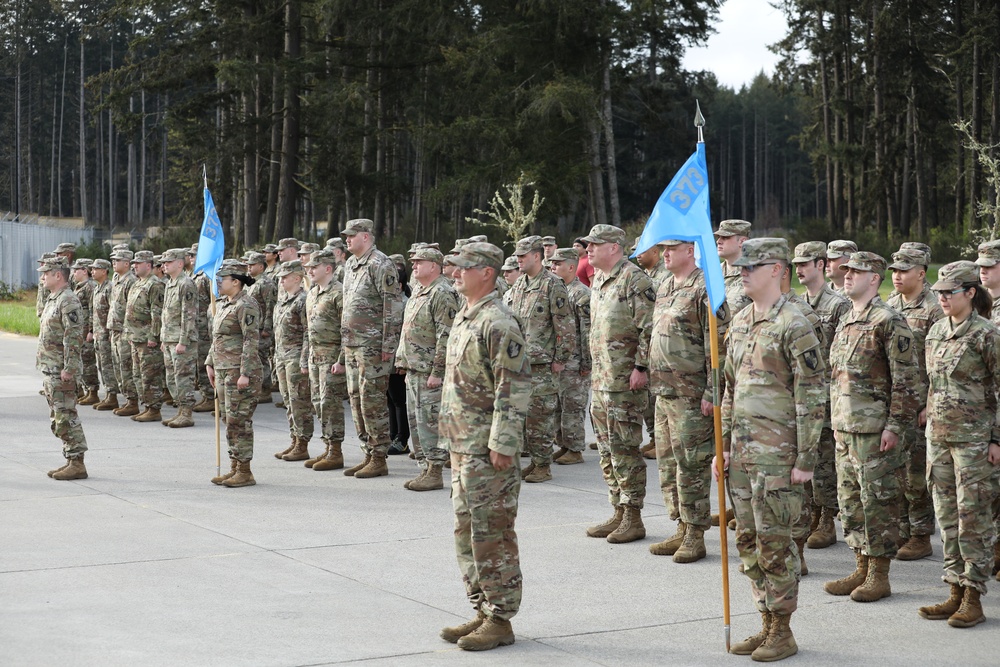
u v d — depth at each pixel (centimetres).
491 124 3591
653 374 786
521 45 3700
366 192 4028
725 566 599
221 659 573
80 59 8794
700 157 635
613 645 606
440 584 724
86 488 1039
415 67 3859
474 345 603
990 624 645
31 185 8856
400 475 1109
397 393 1235
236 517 920
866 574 711
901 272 826
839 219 5928
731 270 920
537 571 762
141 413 1533
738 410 608
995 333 656
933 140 5550
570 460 1173
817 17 5791
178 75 3850
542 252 1083
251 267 1588
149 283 1485
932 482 675
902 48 5112
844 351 715
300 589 710
